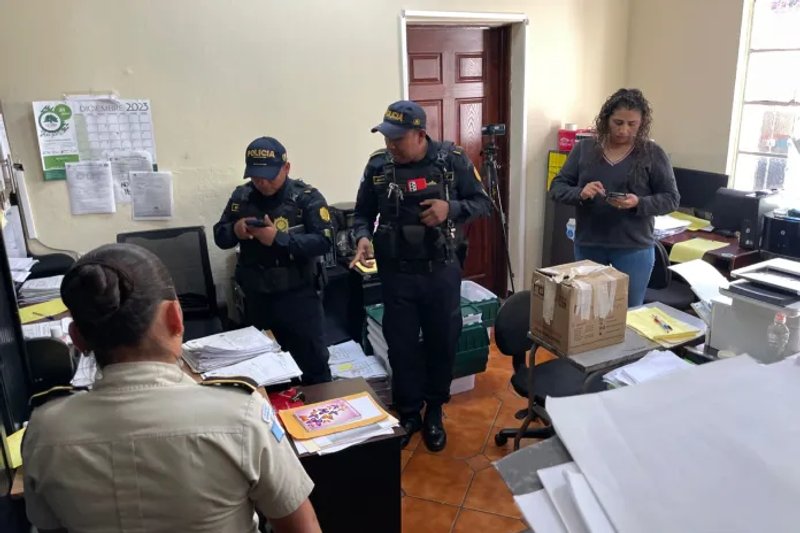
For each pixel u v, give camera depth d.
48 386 2.09
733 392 1.01
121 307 0.90
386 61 3.55
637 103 2.72
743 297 1.74
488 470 2.72
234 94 3.22
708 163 4.04
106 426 0.91
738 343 1.80
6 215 2.62
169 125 3.12
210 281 3.16
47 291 2.65
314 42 3.34
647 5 4.23
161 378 0.94
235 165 3.30
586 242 2.96
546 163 4.31
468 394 3.37
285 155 2.71
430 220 2.59
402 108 2.54
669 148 4.27
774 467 0.84
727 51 3.80
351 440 1.83
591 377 2.11
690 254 3.48
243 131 3.29
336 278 3.35
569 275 2.17
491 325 3.51
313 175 3.51
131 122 3.04
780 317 1.66
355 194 3.65
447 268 2.72
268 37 3.23
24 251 2.91
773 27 3.63
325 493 1.85
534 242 4.43
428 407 2.96
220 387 0.99
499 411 3.19
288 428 1.86
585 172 2.93
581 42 4.21
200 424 0.92
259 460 0.97
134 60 2.99
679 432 0.93
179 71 3.09
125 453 0.91
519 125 4.13
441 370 2.88
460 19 3.74
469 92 4.07
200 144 3.21
